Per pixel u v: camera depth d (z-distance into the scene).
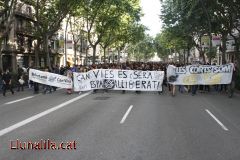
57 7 39.69
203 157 8.45
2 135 10.88
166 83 27.55
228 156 8.58
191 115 15.05
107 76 26.30
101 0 50.94
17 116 14.72
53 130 11.60
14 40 58.06
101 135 10.82
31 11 62.53
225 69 25.48
